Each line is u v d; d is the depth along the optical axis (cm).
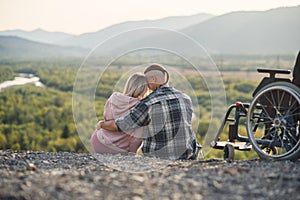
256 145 588
